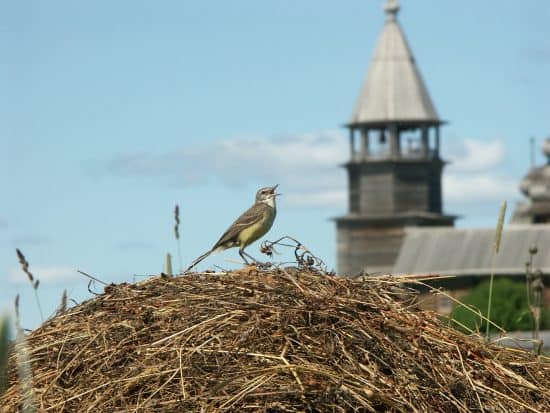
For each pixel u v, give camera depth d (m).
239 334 13.18
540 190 178.88
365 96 190.88
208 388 12.70
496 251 15.86
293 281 14.16
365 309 13.73
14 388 13.20
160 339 13.41
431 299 15.03
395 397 12.66
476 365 13.65
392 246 186.75
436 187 190.50
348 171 190.62
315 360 12.91
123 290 14.57
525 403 13.39
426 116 189.00
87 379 13.26
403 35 196.00
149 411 12.66
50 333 14.10
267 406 12.42
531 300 18.05
